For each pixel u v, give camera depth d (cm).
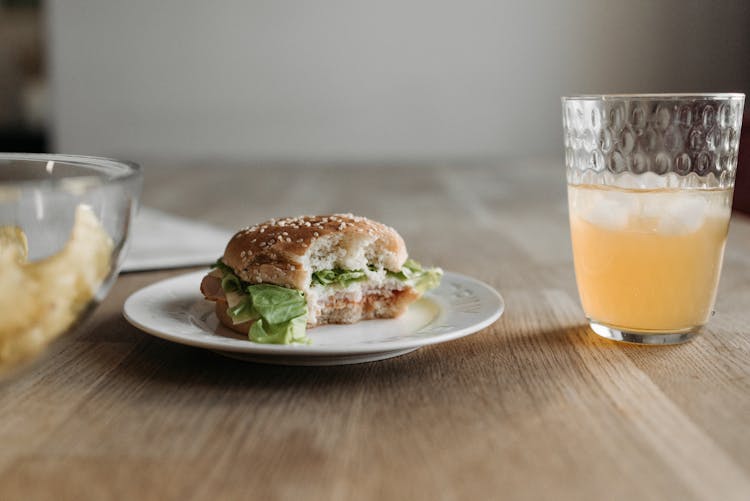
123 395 42
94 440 37
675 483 34
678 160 46
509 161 164
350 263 51
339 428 38
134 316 48
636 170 47
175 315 50
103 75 205
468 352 48
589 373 44
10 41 209
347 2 200
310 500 33
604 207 47
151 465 35
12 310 37
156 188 116
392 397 42
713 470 35
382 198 105
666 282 47
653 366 45
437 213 93
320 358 44
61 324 38
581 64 199
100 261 39
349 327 51
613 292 48
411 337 48
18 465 35
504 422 39
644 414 40
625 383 43
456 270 66
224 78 205
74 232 38
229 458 36
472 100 204
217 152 209
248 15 202
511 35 200
